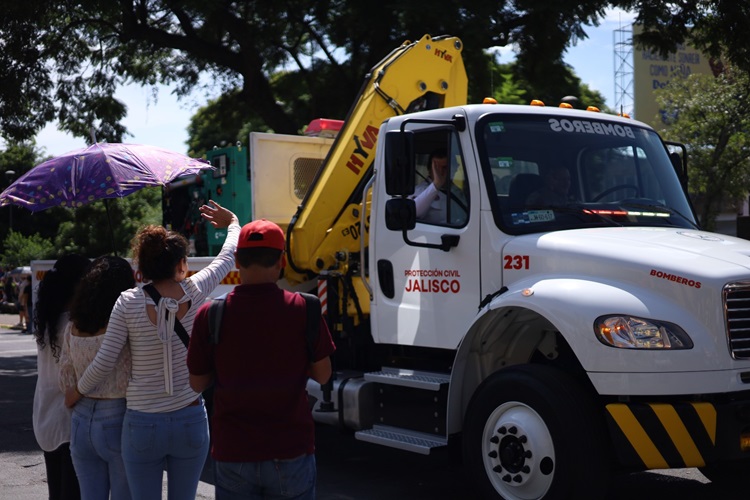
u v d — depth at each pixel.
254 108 19.05
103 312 4.37
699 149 25.91
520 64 16.94
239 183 8.79
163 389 4.12
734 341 5.10
